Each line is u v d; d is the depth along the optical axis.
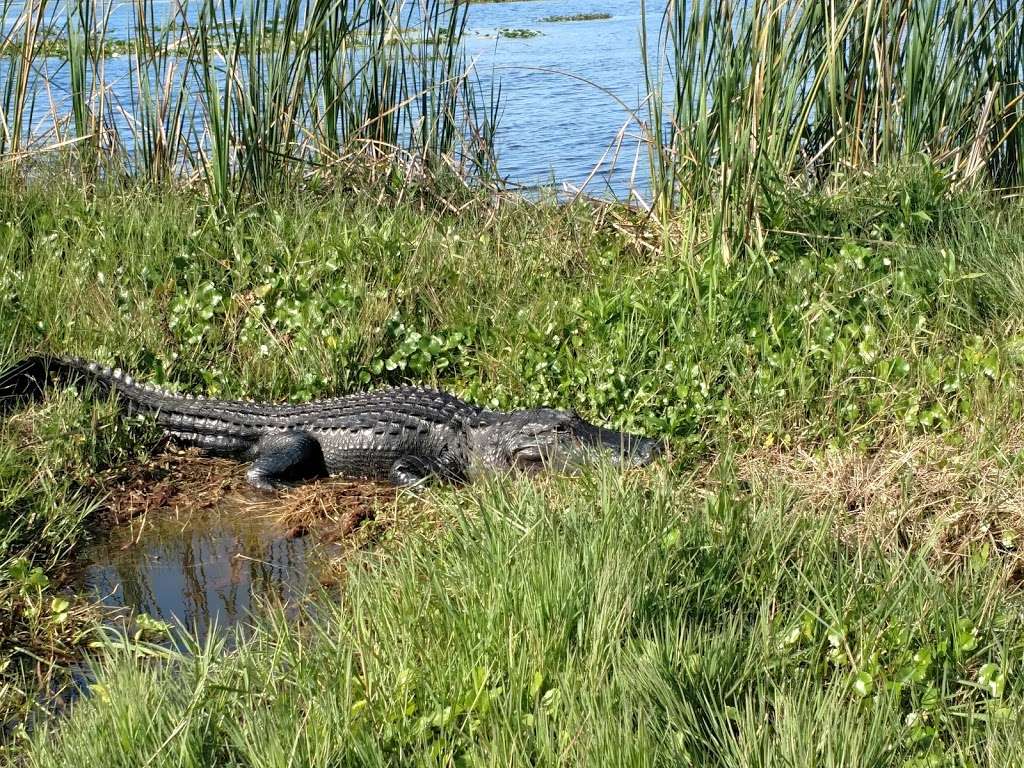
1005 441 8.41
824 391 9.59
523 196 14.63
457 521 7.66
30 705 6.32
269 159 13.98
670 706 5.40
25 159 14.27
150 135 14.27
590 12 47.94
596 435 9.21
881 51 13.54
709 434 9.43
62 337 11.11
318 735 5.27
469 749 5.33
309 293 11.47
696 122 12.43
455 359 10.91
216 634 7.22
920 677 5.67
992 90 13.70
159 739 5.28
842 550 7.03
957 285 10.56
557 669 5.75
